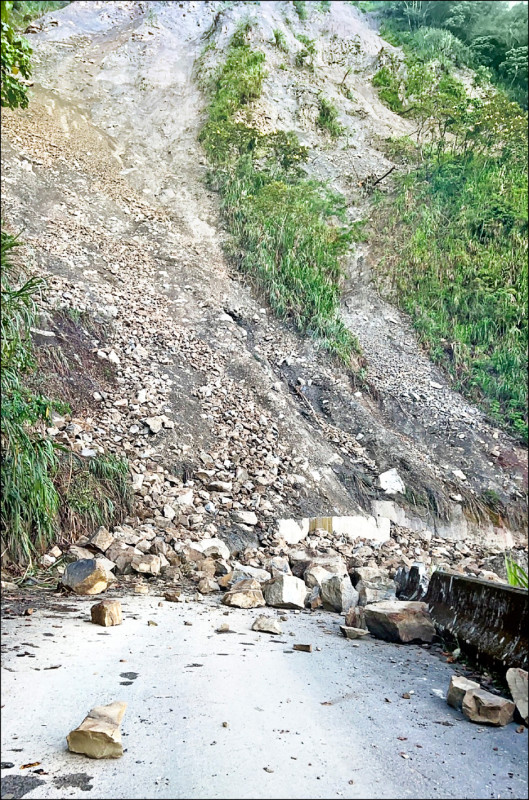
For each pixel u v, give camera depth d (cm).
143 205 1700
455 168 1975
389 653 409
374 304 1605
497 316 1583
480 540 1091
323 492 1025
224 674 335
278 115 2198
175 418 1029
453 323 1576
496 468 1241
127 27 2717
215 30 2558
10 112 1802
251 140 1986
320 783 216
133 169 1862
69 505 700
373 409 1307
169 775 218
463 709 293
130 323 1222
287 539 866
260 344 1362
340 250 1711
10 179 1497
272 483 978
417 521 1077
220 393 1147
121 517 766
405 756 243
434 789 217
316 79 2433
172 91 2281
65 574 549
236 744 246
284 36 2553
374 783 218
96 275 1320
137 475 857
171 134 2070
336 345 1408
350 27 2800
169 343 1218
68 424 869
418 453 1221
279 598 548
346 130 2212
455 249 1730
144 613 480
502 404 1420
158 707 282
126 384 1057
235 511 877
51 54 2370
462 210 1848
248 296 1484
